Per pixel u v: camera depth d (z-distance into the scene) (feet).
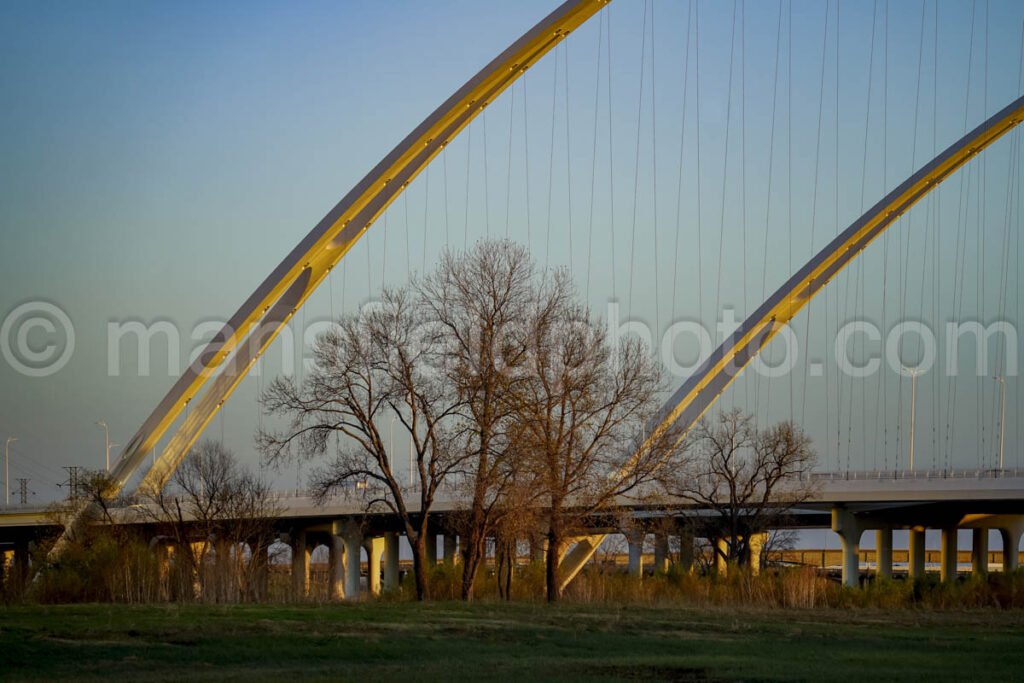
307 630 122.62
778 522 296.51
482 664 106.22
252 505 242.58
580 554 233.14
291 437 179.42
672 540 281.95
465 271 180.45
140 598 174.09
